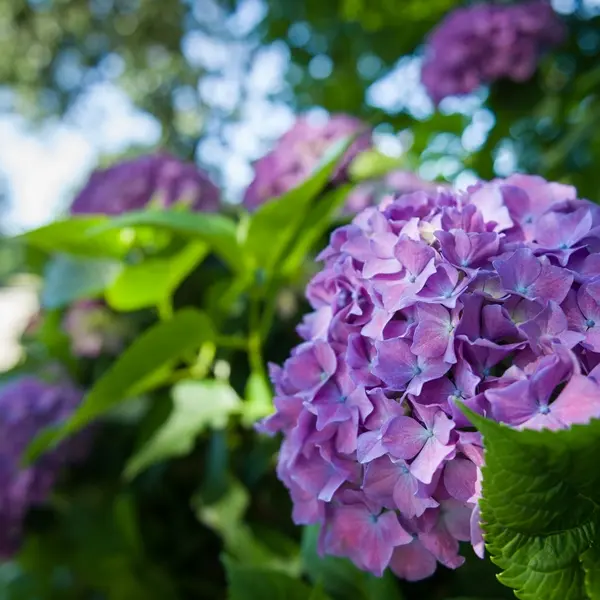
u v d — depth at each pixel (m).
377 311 0.36
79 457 0.74
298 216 0.57
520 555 0.31
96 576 0.73
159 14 2.56
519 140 0.97
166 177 0.77
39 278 0.91
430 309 0.34
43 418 0.73
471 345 0.33
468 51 0.90
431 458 0.32
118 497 0.72
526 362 0.33
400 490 0.34
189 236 0.58
